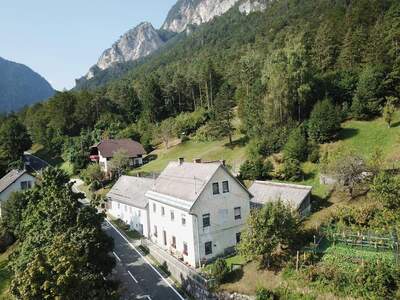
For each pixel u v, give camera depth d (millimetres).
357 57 84875
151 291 34906
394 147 54688
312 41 105312
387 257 28078
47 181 35500
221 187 40219
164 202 43000
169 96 131500
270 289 28531
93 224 31047
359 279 25312
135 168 89750
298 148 58312
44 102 177000
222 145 83750
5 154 105375
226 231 40344
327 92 73625
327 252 30812
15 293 22016
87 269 25984
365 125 64688
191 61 189250
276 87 70625
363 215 33625
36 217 31953
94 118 138625
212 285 31453
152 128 111750
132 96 137125
